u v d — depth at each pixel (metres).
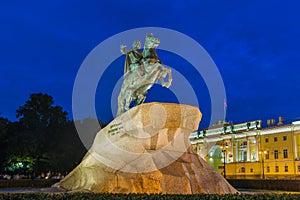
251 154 66.94
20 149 34.06
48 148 36.78
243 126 69.31
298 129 60.03
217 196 6.68
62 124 37.81
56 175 41.47
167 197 6.51
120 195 6.79
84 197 6.60
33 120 36.78
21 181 27.16
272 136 64.25
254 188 27.25
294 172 59.28
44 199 6.48
